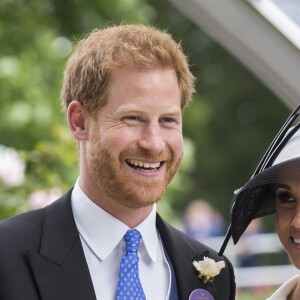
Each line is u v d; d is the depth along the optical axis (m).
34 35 15.76
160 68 7.17
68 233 7.32
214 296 7.64
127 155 7.13
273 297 7.67
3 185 11.20
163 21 26.30
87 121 7.31
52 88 15.11
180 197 28.38
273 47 9.27
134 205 7.23
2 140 14.82
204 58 28.59
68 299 7.10
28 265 7.17
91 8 16.59
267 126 28.84
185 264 7.60
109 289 7.27
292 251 7.35
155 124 7.13
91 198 7.37
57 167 12.51
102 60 7.18
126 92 7.11
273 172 7.17
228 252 17.41
